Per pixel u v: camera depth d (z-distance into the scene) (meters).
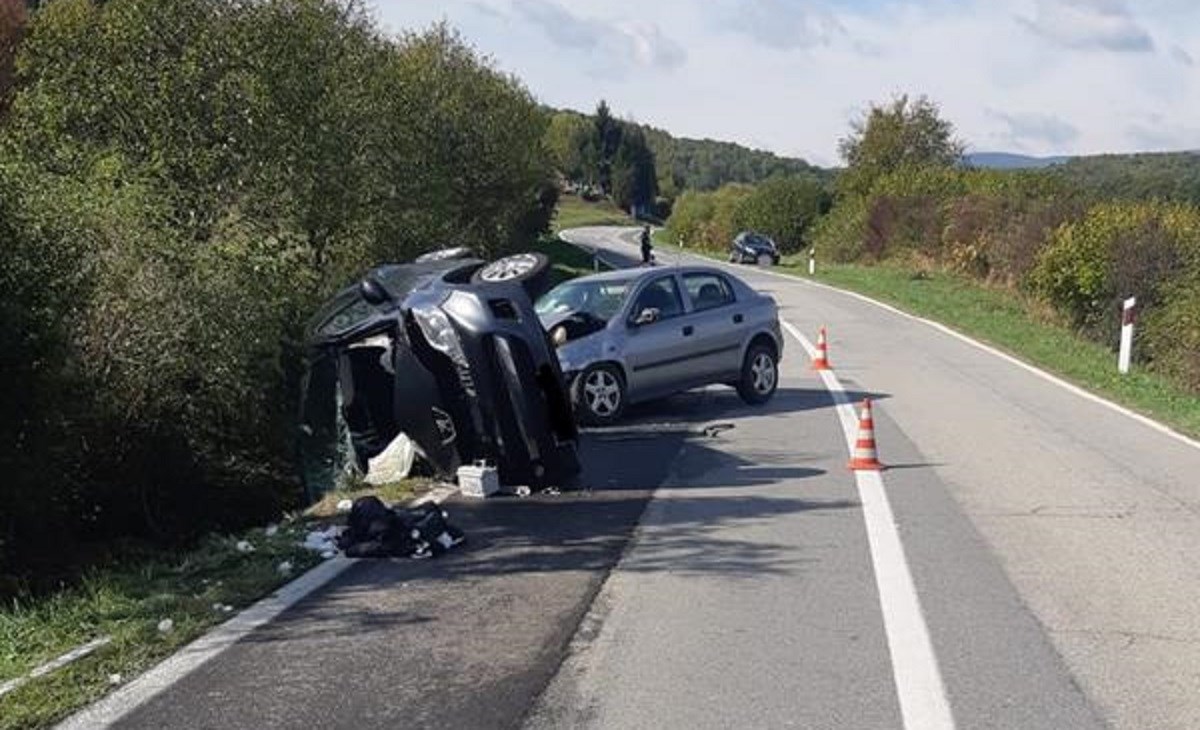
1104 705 5.20
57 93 16.98
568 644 5.98
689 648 5.93
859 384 17.09
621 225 130.62
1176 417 14.34
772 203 75.62
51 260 9.59
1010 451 11.73
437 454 9.95
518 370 9.50
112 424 10.98
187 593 6.91
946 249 44.25
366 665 5.64
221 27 17.89
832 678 5.51
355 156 19.91
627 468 10.83
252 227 17.94
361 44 21.00
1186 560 7.64
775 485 10.05
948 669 5.64
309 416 11.15
